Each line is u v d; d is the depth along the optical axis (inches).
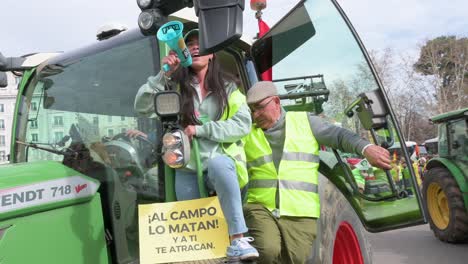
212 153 99.1
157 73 107.9
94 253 101.0
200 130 96.9
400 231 359.3
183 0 95.2
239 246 92.4
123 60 112.8
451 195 295.0
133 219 105.8
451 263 260.1
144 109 100.5
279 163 121.6
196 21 118.7
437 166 327.3
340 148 123.6
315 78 132.6
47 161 104.3
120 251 106.3
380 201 124.0
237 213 93.8
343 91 124.4
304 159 121.7
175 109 90.8
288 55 140.4
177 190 100.8
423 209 113.0
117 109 111.6
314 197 121.2
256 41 138.1
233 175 95.3
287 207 116.9
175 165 91.5
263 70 146.9
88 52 118.1
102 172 110.0
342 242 144.3
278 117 124.6
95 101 114.7
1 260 87.9
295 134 122.7
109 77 113.9
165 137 91.7
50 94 121.6
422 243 313.4
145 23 96.9
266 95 120.6
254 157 120.6
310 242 120.1
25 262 90.9
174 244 95.9
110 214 108.0
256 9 145.7
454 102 1711.4
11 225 89.9
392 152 115.4
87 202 101.8
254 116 122.6
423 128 1733.5
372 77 115.5
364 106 116.7
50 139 119.5
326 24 122.0
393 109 114.1
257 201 119.1
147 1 97.0
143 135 107.3
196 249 95.7
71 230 98.0
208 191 100.2
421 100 1738.4
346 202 143.5
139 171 106.6
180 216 97.1
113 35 120.4
